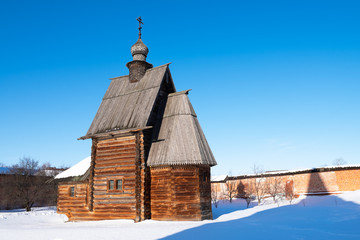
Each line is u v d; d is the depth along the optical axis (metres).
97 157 22.02
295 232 12.05
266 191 39.72
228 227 14.02
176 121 21.55
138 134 20.61
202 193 19.91
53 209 41.41
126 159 20.75
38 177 45.69
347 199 27.83
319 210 21.23
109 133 21.36
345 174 32.75
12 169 46.25
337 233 11.61
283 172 38.28
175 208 19.17
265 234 11.72
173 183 19.50
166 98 23.80
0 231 14.88
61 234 13.38
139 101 22.66
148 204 19.94
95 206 21.19
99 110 24.30
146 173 20.12
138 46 25.62
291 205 27.23
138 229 14.34
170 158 19.67
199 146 20.36
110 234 13.02
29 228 16.64
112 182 21.08
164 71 23.80
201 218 19.17
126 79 25.77
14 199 43.69
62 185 24.06
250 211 23.55
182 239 11.09
